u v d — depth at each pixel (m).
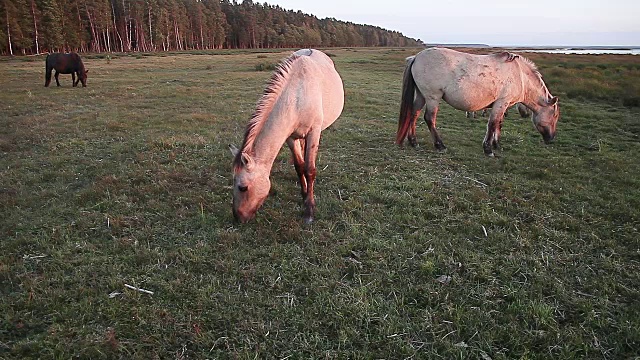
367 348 2.68
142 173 5.72
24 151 7.02
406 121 7.23
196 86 15.92
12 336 2.75
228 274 3.48
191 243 3.97
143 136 8.03
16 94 13.18
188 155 6.73
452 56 6.62
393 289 3.28
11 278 3.36
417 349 2.69
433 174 6.11
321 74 4.62
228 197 5.06
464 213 4.75
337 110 5.18
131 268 3.51
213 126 9.02
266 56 38.25
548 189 5.51
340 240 4.09
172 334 2.75
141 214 4.55
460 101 6.72
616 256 3.89
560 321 2.99
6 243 3.89
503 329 2.83
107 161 6.38
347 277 3.49
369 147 7.60
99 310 2.95
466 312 3.01
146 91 14.24
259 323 2.88
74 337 2.72
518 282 3.43
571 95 13.64
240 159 3.85
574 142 8.17
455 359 2.60
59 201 4.90
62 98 12.59
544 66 20.23
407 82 7.09
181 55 43.50
